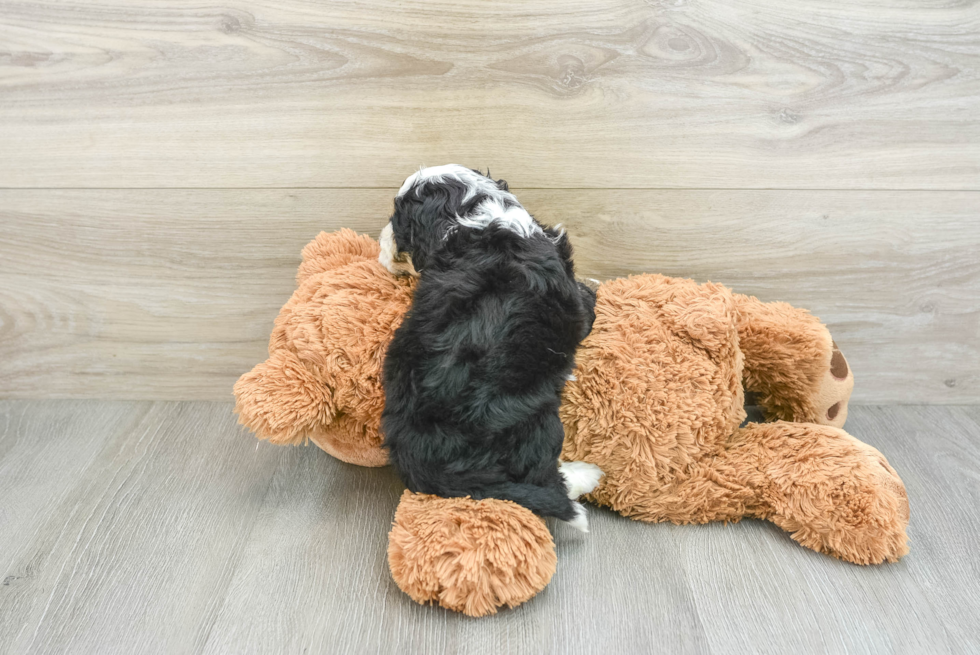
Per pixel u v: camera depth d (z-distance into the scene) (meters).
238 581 0.95
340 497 1.13
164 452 1.25
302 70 1.15
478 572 0.85
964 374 1.37
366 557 1.00
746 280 1.30
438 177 1.01
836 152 1.20
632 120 1.18
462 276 0.91
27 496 1.12
